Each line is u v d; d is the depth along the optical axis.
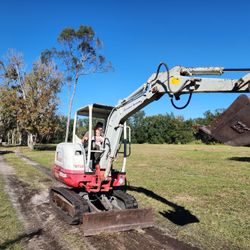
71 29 45.66
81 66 48.16
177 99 6.20
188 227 7.61
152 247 6.35
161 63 6.37
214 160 24.61
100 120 8.70
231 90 5.44
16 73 41.72
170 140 76.56
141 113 81.56
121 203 8.07
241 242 6.70
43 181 14.50
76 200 7.70
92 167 8.14
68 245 6.42
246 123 4.56
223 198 10.69
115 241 6.63
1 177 15.54
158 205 9.70
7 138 84.62
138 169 18.91
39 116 39.66
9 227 7.45
